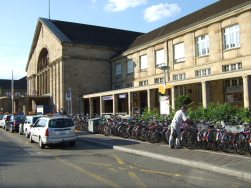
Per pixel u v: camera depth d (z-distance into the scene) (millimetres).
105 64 36438
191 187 5648
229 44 19922
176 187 5676
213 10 23484
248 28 18188
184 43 23891
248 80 14969
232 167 6750
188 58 23359
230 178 6266
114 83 35656
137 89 24234
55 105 35719
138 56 30516
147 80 29156
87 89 34844
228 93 20016
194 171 7035
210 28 21234
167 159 8453
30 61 51000
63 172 7191
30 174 7008
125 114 26875
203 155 8469
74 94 33875
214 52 20844
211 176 6484
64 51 33688
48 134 11648
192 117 14000
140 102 30234
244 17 18484
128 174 6844
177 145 10000
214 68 20781
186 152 9156
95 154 10109
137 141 12492
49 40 38188
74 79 34062
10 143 13984
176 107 18016
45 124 12094
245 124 8812
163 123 12078
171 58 25328
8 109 63938
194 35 22828
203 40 22234
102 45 36219
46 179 6469
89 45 35094
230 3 22312
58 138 11836
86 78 34875
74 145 12828
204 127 9648
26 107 39594
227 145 8750
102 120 17250
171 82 20188
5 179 6512
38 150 11430
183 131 10055
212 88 21219
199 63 22328
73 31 38656
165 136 11164
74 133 12383
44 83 43094
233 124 9336
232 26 19688
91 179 6402
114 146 11344
